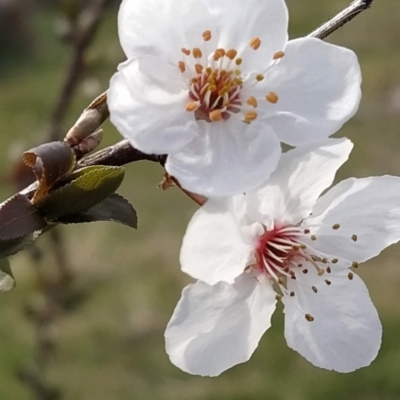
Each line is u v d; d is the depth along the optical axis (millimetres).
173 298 422
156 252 466
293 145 178
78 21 251
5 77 834
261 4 180
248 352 181
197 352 178
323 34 184
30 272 429
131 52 177
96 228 493
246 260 182
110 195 179
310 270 186
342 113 178
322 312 186
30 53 883
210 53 181
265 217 183
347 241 186
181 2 179
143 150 173
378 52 681
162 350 382
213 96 180
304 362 365
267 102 180
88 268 435
